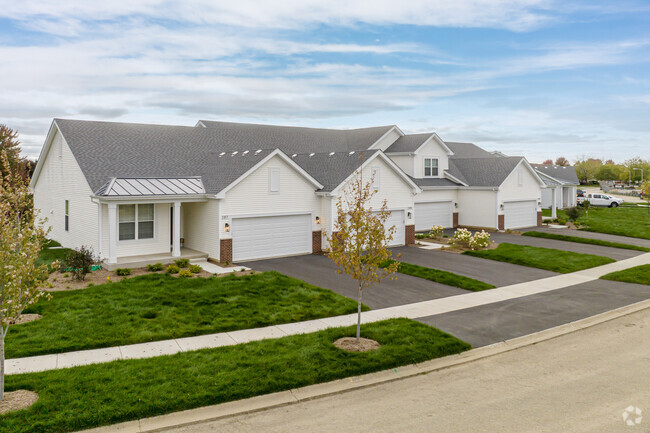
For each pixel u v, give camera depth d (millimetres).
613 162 156250
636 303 16688
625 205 60531
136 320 12953
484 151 52438
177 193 21484
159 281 17297
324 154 29109
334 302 15602
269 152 23141
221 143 29297
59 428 7551
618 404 8875
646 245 29953
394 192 27594
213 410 8508
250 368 9930
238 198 22109
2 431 7285
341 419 8320
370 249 12422
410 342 11898
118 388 8812
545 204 52781
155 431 7809
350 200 25000
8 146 36594
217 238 21750
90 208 21672
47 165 28422
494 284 19344
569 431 7824
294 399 9047
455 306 15922
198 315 13633
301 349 11117
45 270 9602
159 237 22328
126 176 22109
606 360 11336
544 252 26219
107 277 18016
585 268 22844
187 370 9727
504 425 8062
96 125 25953
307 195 24625
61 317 12945
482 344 12367
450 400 9109
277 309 14500
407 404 8945
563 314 15234
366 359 10703
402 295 17266
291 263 22219
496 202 35344
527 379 10172
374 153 25984
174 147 26641
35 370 9695
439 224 36688
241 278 18250
